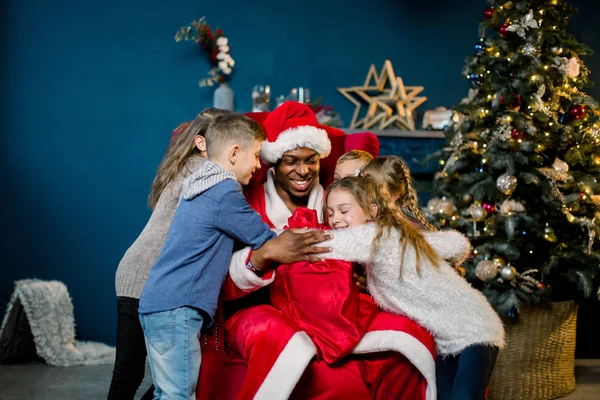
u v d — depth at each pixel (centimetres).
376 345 234
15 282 463
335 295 237
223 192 241
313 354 230
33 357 456
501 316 363
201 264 238
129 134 510
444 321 241
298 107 305
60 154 498
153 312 237
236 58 531
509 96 381
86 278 501
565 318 391
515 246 375
